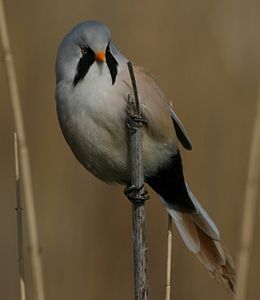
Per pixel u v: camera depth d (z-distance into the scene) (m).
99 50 6.95
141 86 7.11
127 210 10.97
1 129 11.87
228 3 11.92
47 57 11.85
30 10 12.04
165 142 7.29
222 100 11.49
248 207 6.20
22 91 11.63
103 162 7.36
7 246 11.28
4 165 11.79
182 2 11.97
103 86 7.02
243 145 11.20
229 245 10.73
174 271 10.69
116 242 10.88
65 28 12.05
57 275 10.73
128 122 7.00
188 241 7.42
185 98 11.47
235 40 11.82
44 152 11.37
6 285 11.00
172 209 7.57
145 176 7.53
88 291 10.66
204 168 11.10
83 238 10.90
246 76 11.69
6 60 6.09
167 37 11.80
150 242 10.95
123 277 10.77
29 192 6.11
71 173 11.24
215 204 10.93
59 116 7.27
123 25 12.02
